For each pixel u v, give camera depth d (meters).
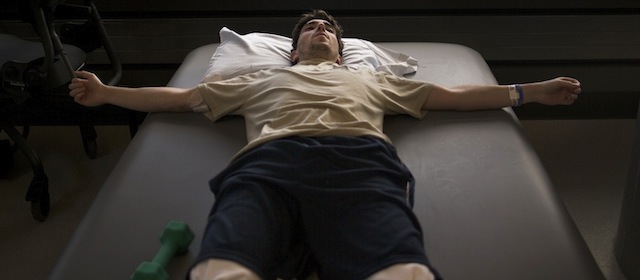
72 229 1.96
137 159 1.53
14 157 2.34
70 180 2.21
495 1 2.43
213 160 1.51
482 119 1.69
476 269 1.16
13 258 1.84
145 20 2.46
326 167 1.24
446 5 2.44
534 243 1.23
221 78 1.85
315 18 1.97
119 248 1.23
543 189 1.41
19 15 1.73
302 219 1.19
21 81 1.77
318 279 1.16
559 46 2.52
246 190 1.18
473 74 1.97
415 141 1.58
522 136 1.63
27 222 2.00
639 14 2.44
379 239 1.08
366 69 1.76
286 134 1.35
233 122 1.67
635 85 2.58
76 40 2.16
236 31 2.49
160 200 1.37
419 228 1.16
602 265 1.78
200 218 1.32
